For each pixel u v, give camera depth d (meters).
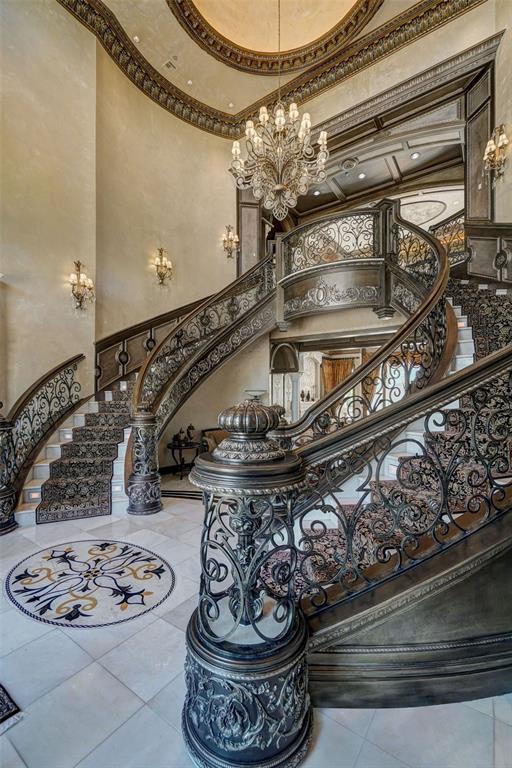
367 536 2.22
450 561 1.52
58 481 3.85
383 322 5.14
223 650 1.21
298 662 1.26
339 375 12.10
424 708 1.50
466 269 4.83
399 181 8.32
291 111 4.24
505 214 4.69
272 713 1.20
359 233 4.50
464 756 1.29
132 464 3.90
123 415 4.88
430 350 3.10
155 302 6.27
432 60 5.32
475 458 1.59
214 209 7.12
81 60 5.11
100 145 5.38
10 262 4.41
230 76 6.38
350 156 6.59
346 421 4.19
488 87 4.96
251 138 4.31
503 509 1.64
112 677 1.69
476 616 1.62
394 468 2.52
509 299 3.66
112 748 1.34
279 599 1.35
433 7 5.15
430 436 1.54
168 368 4.93
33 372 4.62
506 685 1.57
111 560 2.84
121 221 5.74
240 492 1.19
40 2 4.65
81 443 4.34
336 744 1.33
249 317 5.62
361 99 6.03
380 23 5.49
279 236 5.41
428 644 1.58
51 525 3.55
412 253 4.23
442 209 9.54
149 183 6.18
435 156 7.48
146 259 6.13
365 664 1.53
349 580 1.68
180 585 2.49
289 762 1.22
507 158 4.66
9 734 1.39
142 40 5.65
